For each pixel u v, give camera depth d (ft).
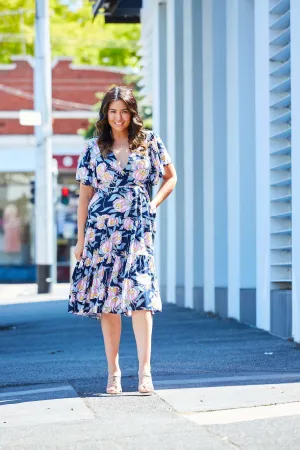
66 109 153.58
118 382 26.40
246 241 50.26
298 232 38.42
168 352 37.40
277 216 42.98
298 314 38.96
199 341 41.83
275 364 32.71
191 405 23.88
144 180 26.37
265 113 44.16
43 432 21.26
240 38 50.01
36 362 35.94
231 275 52.42
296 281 39.04
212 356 35.55
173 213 70.49
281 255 43.91
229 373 30.42
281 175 43.50
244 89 49.88
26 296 94.73
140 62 85.46
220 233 56.80
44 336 48.93
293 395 24.88
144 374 26.03
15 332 52.31
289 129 41.34
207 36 57.47
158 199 26.66
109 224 26.08
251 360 33.96
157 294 26.32
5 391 28.53
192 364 33.12
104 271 26.12
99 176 26.20
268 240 44.01
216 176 56.44
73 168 150.30
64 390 27.14
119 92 26.20
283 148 42.24
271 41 43.11
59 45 169.37
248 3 50.06
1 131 150.82
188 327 49.29
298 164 38.22
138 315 26.16
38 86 98.58
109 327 26.53
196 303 63.00
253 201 50.03
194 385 27.14
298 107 38.27
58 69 154.61
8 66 153.99
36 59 98.58
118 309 25.95
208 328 48.16
